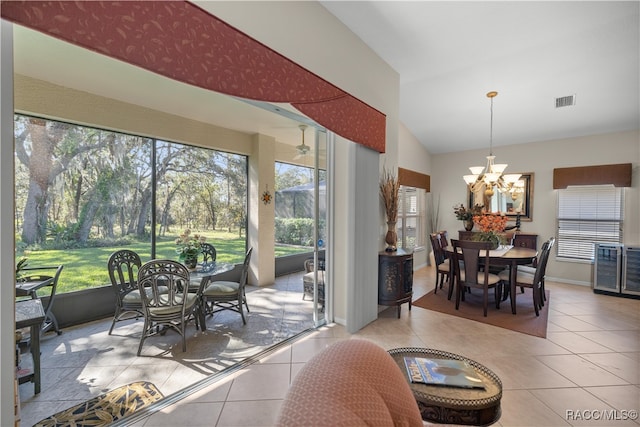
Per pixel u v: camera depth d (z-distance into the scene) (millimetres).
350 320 2924
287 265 5598
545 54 3254
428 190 6430
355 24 2840
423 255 6480
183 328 2545
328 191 3178
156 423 1672
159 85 2822
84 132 3123
